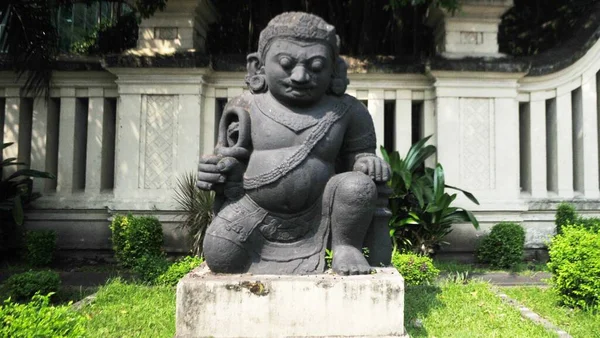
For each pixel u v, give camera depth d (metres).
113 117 8.16
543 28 9.69
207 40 9.09
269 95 3.64
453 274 6.30
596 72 7.90
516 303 4.88
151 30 7.49
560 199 7.59
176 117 7.40
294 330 3.14
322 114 3.55
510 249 6.83
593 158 7.80
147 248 6.74
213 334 3.15
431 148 7.16
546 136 8.07
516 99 7.56
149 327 4.15
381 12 9.16
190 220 6.66
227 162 3.48
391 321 3.15
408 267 5.45
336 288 3.15
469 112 7.45
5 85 7.89
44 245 7.14
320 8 9.23
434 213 6.57
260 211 3.49
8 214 7.50
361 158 3.65
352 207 3.33
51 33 7.67
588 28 7.81
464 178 7.40
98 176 7.71
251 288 3.16
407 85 7.66
